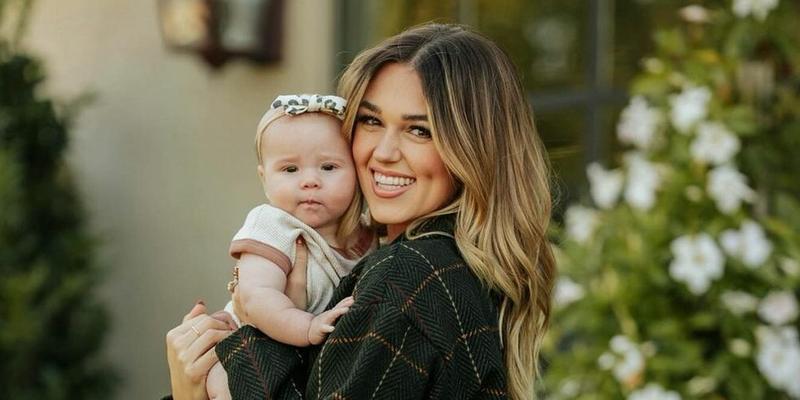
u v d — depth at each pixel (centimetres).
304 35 523
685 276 402
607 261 425
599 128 462
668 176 418
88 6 621
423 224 218
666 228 416
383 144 216
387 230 244
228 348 213
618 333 422
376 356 198
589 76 464
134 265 605
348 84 220
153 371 601
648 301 419
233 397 209
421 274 204
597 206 457
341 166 226
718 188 408
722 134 409
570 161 467
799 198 423
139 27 596
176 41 541
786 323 416
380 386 197
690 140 416
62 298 580
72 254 593
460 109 212
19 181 572
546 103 473
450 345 202
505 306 220
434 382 201
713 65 422
